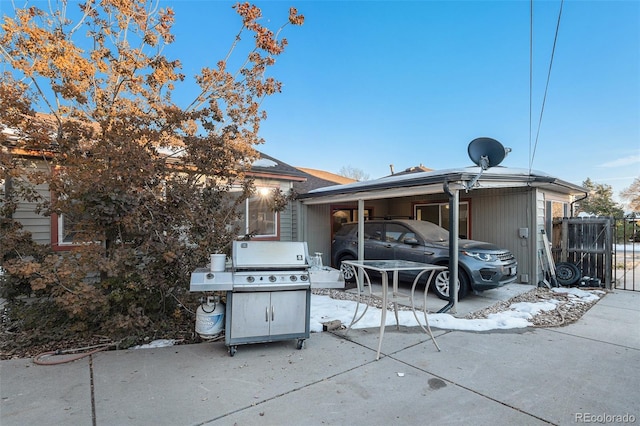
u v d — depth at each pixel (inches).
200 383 122.3
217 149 195.0
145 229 170.1
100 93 195.3
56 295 159.8
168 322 181.3
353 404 107.5
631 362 140.5
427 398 111.3
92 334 170.4
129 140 165.6
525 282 310.3
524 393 114.5
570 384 121.0
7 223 170.4
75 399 110.4
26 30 166.7
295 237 355.3
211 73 221.8
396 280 183.3
